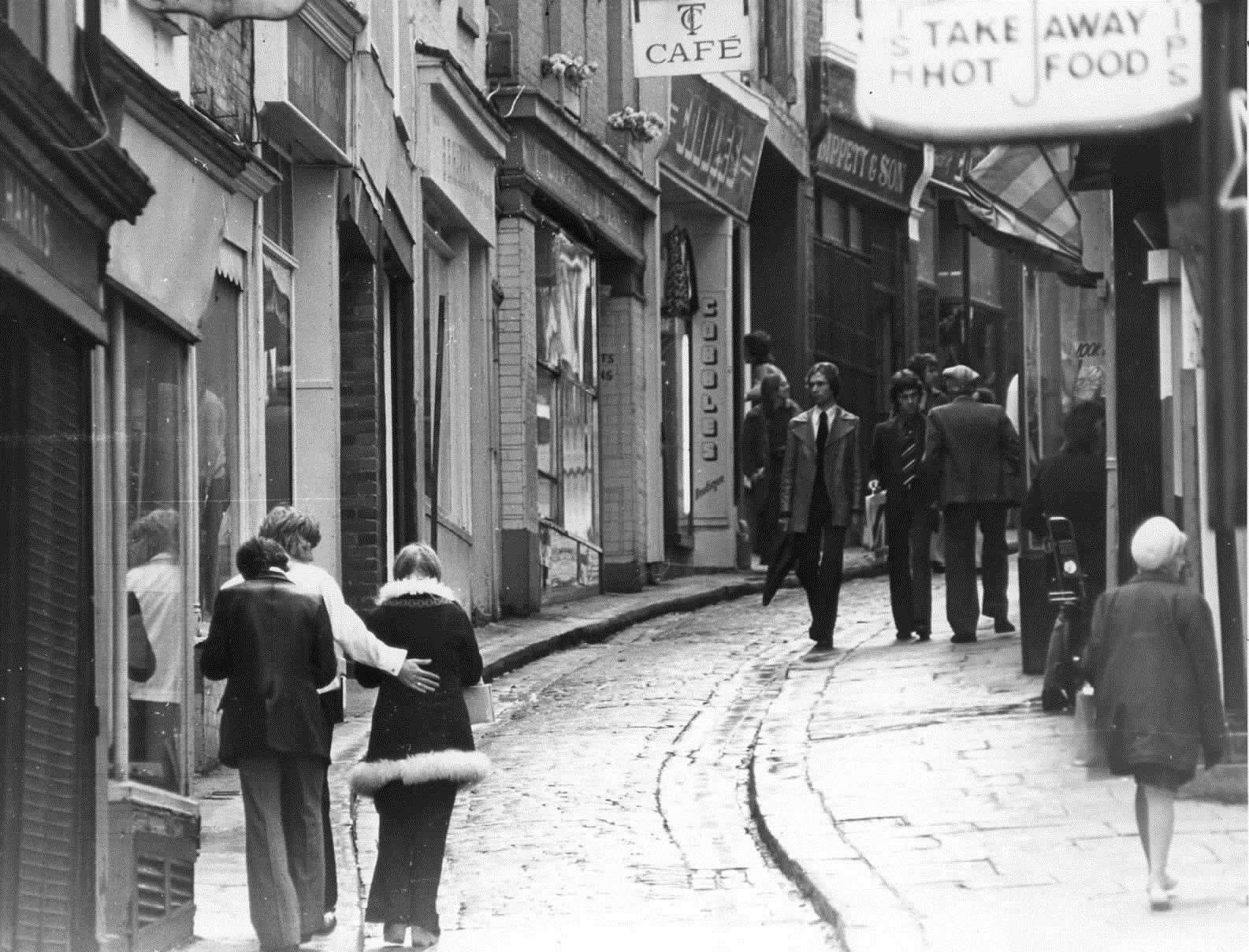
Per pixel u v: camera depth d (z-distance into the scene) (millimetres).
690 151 34719
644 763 16562
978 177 15555
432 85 24109
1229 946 9266
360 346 21359
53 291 10062
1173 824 10188
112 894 10656
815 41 32000
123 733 11578
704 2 29641
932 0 7453
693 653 23344
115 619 11734
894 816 13312
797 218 33500
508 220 27719
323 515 20078
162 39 14656
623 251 32344
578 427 30812
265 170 17109
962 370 21188
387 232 22250
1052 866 11203
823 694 18812
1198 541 12164
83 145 10195
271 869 10898
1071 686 16250
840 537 21844
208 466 15977
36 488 10227
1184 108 7152
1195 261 7387
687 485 35625
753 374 32625
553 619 26734
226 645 11086
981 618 23422
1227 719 11844
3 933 9797
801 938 10828
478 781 11508
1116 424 13734
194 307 14531
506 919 11672
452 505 26500
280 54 17453
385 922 11227
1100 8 7387
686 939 10875
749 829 14000
